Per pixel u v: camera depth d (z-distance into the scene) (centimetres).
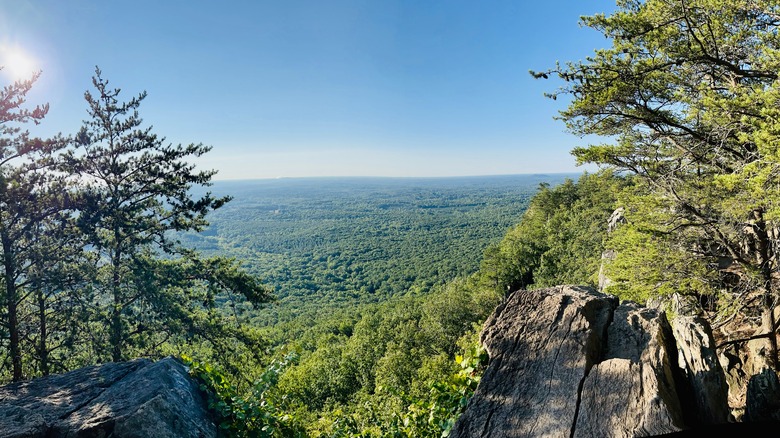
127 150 1523
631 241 1049
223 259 1622
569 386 280
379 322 6869
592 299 362
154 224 1542
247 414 439
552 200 6556
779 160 586
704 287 976
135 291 1432
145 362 477
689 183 971
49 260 1238
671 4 832
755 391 285
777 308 961
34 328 1296
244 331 1552
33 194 1238
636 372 276
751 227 978
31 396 410
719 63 821
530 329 343
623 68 880
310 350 6588
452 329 4556
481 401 288
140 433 360
